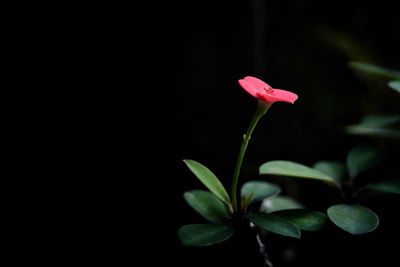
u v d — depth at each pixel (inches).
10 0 23.3
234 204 16.7
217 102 27.2
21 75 23.8
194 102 26.6
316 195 26.4
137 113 25.5
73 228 23.4
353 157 18.7
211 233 16.0
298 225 16.4
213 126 27.3
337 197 18.2
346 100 33.9
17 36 23.6
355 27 39.8
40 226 23.1
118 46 24.7
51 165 23.9
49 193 23.6
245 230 16.8
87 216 23.7
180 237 15.9
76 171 24.2
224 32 26.7
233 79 27.3
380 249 19.9
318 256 21.0
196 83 26.5
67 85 24.4
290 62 33.4
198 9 25.7
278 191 17.6
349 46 35.3
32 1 23.5
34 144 23.9
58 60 24.1
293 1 34.3
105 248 23.2
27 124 23.8
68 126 24.4
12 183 23.4
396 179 17.9
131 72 25.2
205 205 17.1
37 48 23.8
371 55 37.6
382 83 34.5
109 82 24.9
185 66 26.1
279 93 16.4
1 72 23.6
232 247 17.2
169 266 22.6
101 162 24.7
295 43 33.9
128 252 23.3
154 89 25.7
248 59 27.5
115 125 25.1
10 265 22.2
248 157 28.6
